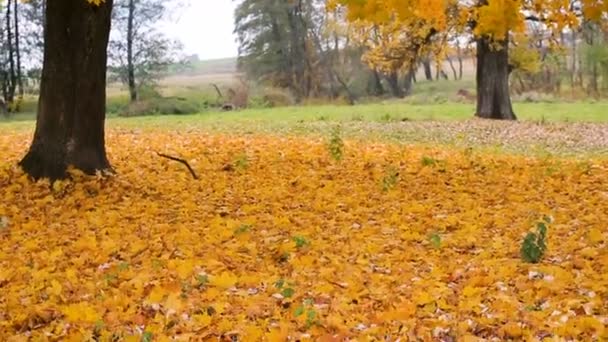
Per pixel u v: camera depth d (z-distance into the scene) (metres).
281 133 20.30
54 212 8.68
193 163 12.52
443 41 25.83
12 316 4.95
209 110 36.56
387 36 25.95
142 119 28.72
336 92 52.22
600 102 37.19
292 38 52.53
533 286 5.32
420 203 8.97
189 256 6.54
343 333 4.43
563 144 18.75
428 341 4.27
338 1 8.77
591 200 9.05
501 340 4.29
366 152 14.44
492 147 17.41
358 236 7.29
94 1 9.34
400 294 5.30
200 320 4.70
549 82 47.69
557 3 9.57
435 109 31.41
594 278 5.51
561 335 4.29
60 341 4.48
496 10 9.56
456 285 5.55
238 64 54.50
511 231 7.39
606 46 42.94
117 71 41.81
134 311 4.96
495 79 27.03
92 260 6.52
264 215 8.41
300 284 5.62
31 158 10.19
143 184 10.33
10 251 7.01
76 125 10.16
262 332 4.47
